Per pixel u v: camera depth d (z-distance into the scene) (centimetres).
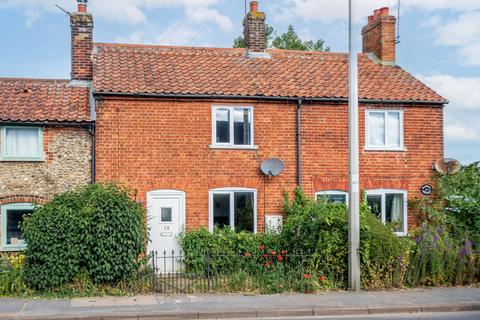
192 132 1869
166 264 1830
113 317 1264
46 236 1488
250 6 2262
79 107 1877
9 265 1524
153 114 1847
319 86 2011
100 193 1555
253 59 2198
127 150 1823
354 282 1559
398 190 1998
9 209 1764
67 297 1452
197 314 1299
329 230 1636
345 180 1959
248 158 1902
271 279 1572
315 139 1948
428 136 2039
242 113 1914
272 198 1906
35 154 1797
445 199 1983
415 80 2164
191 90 1869
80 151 1809
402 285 1612
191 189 1856
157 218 1834
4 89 1952
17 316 1245
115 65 2014
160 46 2212
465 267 1670
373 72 2203
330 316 1334
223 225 1873
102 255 1500
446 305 1400
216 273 1667
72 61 2050
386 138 2009
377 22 2336
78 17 2053
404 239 1692
